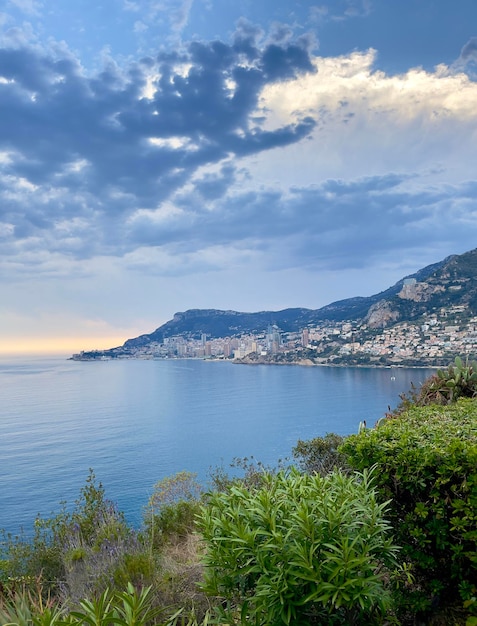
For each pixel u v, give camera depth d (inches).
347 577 81.4
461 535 104.7
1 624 86.6
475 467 101.8
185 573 141.6
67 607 126.0
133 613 78.8
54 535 195.9
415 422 146.6
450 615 106.7
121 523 198.7
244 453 1325.0
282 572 83.1
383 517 113.8
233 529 92.0
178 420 2202.3
